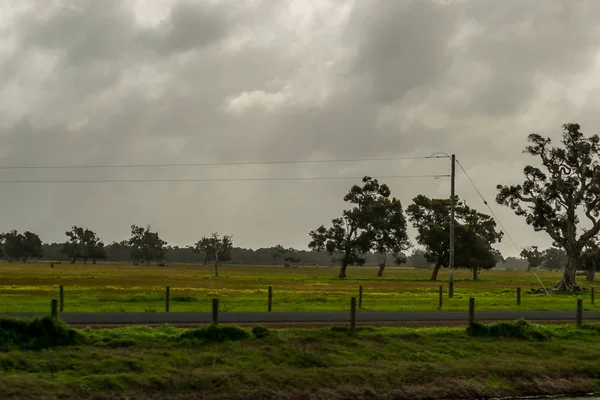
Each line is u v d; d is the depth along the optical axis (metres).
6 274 91.06
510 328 25.67
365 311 32.75
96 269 138.50
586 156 69.88
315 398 19.22
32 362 18.77
